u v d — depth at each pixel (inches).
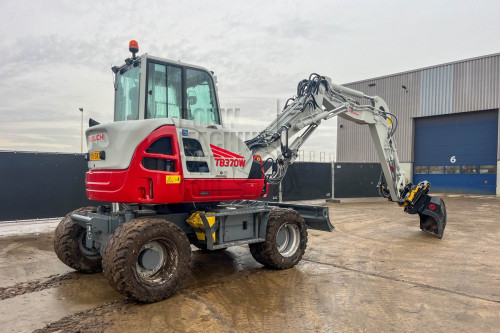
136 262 161.6
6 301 172.7
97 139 190.2
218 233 198.5
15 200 359.9
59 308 163.6
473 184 871.7
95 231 189.3
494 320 149.6
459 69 874.8
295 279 204.8
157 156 176.7
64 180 386.6
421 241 311.0
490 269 224.5
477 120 864.3
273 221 219.8
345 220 435.2
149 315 154.2
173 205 209.5
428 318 151.5
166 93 195.6
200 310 159.6
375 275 212.4
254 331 139.1
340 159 1129.4
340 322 147.3
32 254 268.2
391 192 328.2
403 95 979.9
